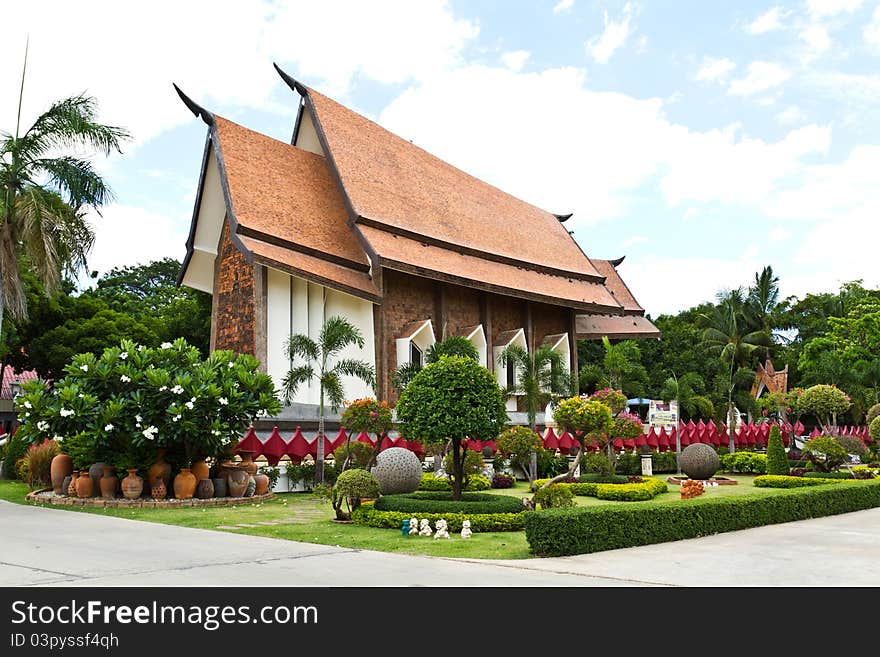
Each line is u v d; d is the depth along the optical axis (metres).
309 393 27.83
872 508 18.23
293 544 10.66
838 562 9.53
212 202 29.59
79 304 36.91
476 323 35.66
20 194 21.11
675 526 11.79
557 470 26.27
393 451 17.42
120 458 16.89
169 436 16.06
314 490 20.22
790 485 23.48
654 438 33.38
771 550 10.61
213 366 17.53
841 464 27.09
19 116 21.08
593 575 8.36
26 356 36.59
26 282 32.47
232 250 28.52
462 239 35.59
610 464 22.72
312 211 30.11
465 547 10.59
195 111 28.53
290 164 30.94
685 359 53.59
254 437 21.38
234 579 7.78
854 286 62.16
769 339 55.91
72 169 20.95
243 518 14.26
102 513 14.90
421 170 37.31
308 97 32.69
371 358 29.84
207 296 40.69
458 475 13.85
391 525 12.63
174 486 16.92
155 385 16.11
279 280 27.80
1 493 19.02
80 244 22.88
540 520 9.88
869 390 47.22
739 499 13.72
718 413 39.19
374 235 30.50
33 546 10.03
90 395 15.98
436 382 13.62
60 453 18.33
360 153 33.38
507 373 35.81
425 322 31.50
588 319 44.16
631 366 30.50
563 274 41.25
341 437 23.20
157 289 56.03
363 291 28.73
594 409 17.53
